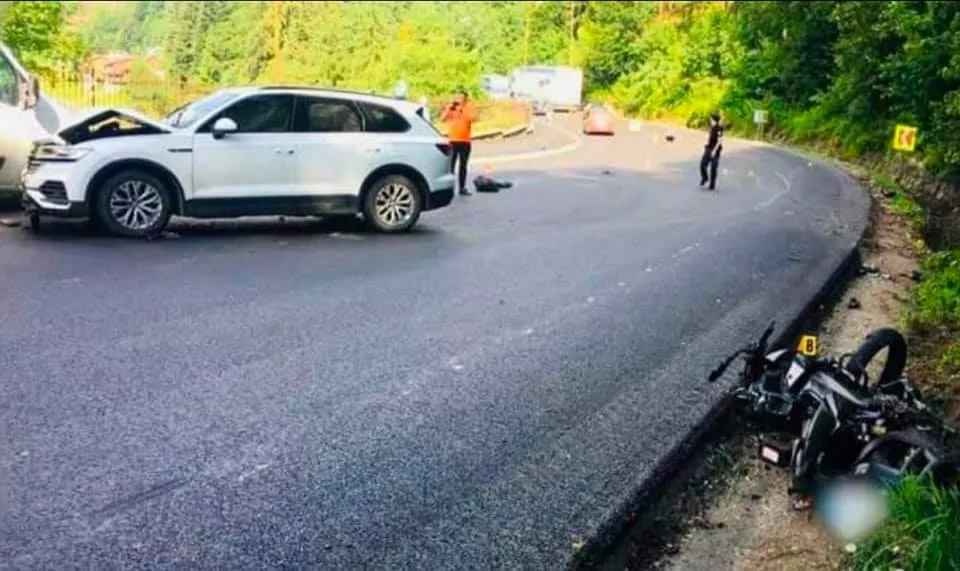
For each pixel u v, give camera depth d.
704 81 64.06
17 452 4.74
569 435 5.47
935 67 26.39
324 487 4.59
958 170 22.97
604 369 6.73
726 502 5.00
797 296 9.73
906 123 29.19
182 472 4.64
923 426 4.85
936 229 17.64
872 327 9.05
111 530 4.05
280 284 8.78
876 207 20.41
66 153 10.59
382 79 46.12
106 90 24.64
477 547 4.15
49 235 10.66
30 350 6.31
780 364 5.66
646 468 5.09
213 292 8.27
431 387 6.11
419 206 12.69
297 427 5.30
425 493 4.61
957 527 3.86
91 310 7.40
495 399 5.97
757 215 16.77
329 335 7.14
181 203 11.13
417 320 7.75
